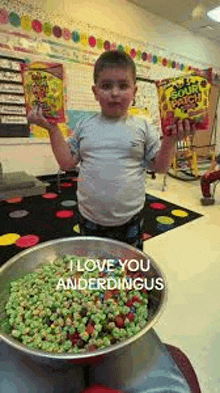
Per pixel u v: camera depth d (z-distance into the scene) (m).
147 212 2.24
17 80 2.57
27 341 0.47
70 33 2.83
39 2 2.56
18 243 1.64
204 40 4.38
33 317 0.52
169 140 0.69
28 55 2.60
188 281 1.36
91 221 0.92
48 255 0.69
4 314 0.53
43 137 2.92
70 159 0.88
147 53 3.56
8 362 0.54
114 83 0.79
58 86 0.73
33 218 2.03
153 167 0.86
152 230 1.91
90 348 0.47
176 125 0.64
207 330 1.06
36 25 2.59
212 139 4.72
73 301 0.56
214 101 4.51
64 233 1.80
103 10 3.03
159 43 3.69
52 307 0.54
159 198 2.62
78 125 0.93
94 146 0.86
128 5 3.23
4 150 2.68
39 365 0.52
